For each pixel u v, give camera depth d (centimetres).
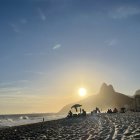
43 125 4316
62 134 2291
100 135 1872
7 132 3400
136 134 1741
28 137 2328
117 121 3572
